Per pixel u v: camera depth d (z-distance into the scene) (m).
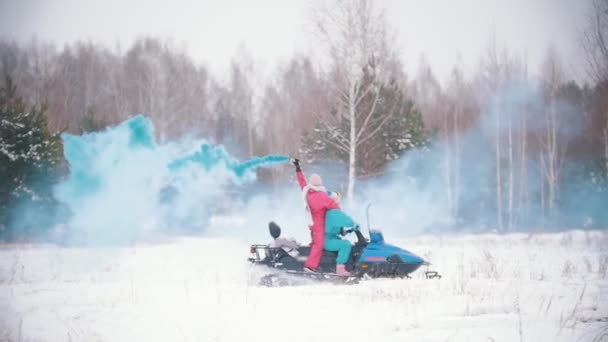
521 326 6.28
